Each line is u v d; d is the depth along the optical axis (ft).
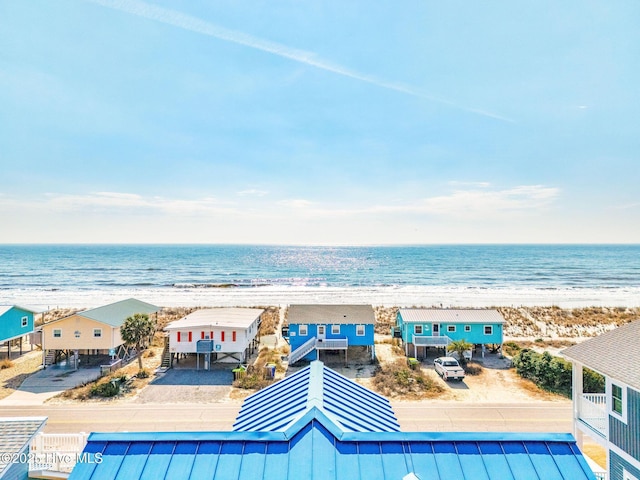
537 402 85.46
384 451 25.48
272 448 25.66
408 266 480.23
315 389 33.73
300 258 612.29
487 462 25.11
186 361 114.52
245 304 226.79
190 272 424.46
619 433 46.73
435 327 121.19
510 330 161.17
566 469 24.95
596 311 195.31
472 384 96.78
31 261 530.68
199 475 24.09
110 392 88.17
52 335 107.76
